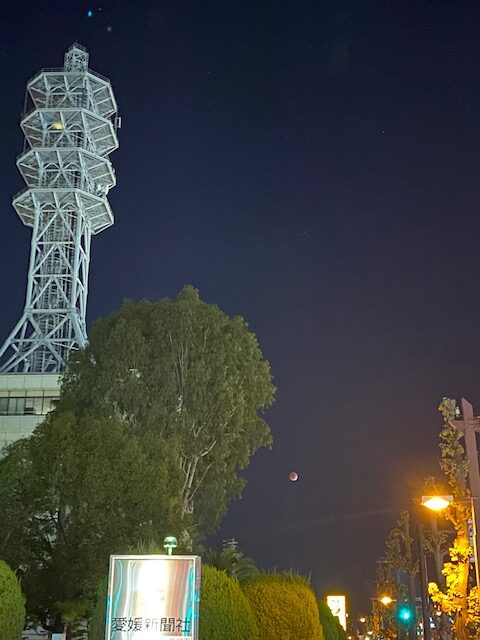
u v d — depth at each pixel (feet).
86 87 296.30
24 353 269.44
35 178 297.53
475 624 131.23
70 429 122.62
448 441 118.21
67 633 123.54
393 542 202.80
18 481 121.29
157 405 145.69
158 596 58.39
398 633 162.91
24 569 122.21
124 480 117.91
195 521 155.12
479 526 61.72
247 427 162.40
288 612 89.40
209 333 156.56
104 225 304.50
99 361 155.53
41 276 280.92
